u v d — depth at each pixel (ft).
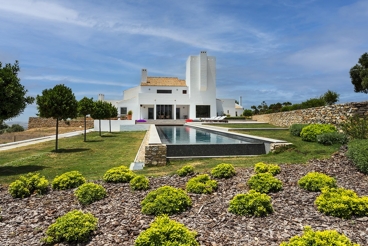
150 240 9.63
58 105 43.09
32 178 17.97
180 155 32.14
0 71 27.71
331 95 80.94
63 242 11.09
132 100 136.98
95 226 11.82
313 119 51.11
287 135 44.62
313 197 15.01
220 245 9.98
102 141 62.75
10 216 13.98
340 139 31.55
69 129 119.24
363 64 101.86
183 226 10.78
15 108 28.32
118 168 20.70
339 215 12.36
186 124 107.45
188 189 16.94
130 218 13.00
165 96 132.05
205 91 134.62
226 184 18.21
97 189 16.17
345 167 21.44
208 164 26.43
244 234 10.90
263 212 12.94
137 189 17.63
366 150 20.62
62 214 14.01
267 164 22.58
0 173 27.45
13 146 54.80
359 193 15.49
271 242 10.11
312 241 8.92
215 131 63.00
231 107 160.35
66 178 18.75
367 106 37.32
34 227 12.60
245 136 41.91
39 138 71.56
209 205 14.49
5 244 11.05
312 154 27.66
